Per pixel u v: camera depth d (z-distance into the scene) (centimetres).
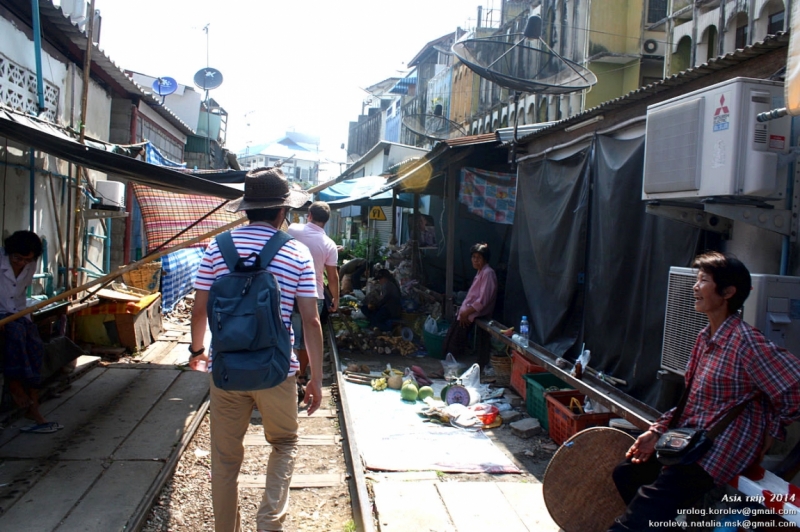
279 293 305
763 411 266
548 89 663
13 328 489
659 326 469
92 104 878
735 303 274
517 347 635
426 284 1153
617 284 523
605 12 1350
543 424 561
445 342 820
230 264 313
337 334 881
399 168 1179
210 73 1975
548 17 1560
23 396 501
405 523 377
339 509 409
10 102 615
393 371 709
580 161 613
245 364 290
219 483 319
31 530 355
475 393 638
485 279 788
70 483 420
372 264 1483
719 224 420
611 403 436
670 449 264
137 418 559
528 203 738
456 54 676
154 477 436
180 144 1642
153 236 982
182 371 732
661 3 1341
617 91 1376
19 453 467
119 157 478
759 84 335
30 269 516
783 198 350
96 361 738
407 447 507
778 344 327
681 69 1110
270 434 329
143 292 930
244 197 335
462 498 413
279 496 317
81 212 806
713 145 348
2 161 601
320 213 615
